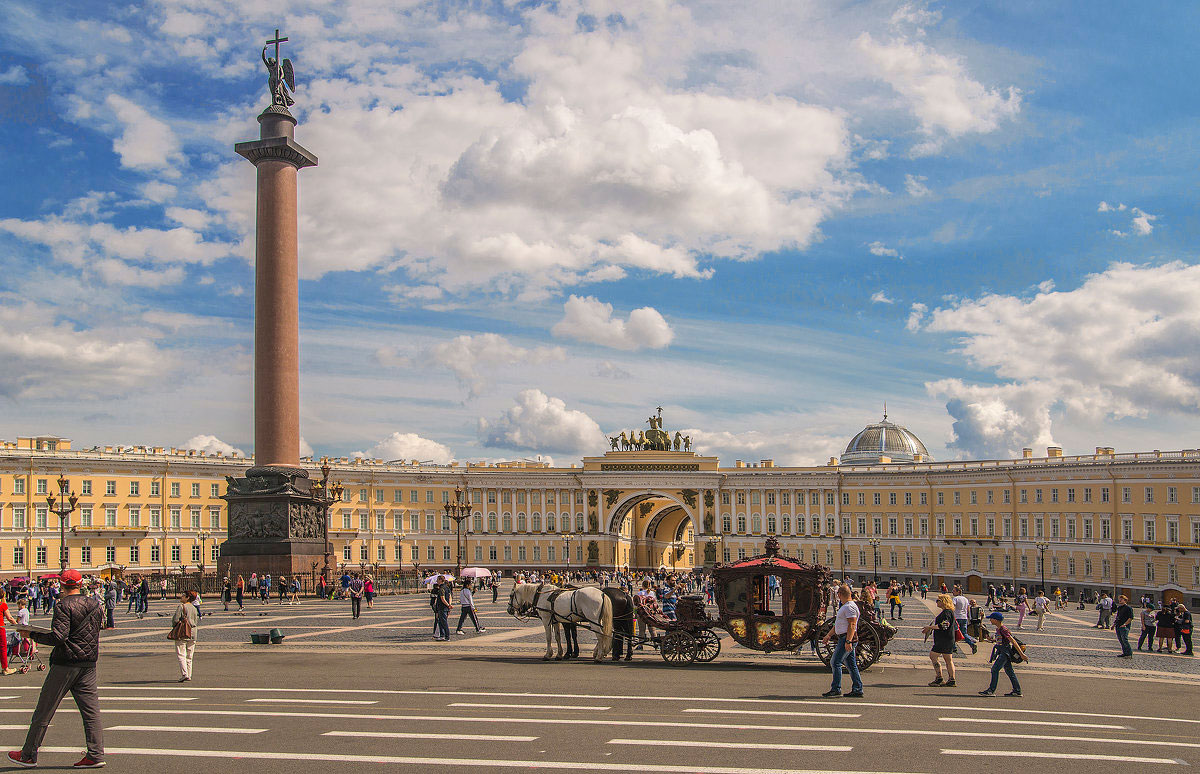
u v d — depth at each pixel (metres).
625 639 32.44
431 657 33.56
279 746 17.17
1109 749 17.52
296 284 75.44
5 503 106.31
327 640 39.84
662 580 100.75
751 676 28.02
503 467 162.50
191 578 72.44
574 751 16.78
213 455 125.44
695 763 15.91
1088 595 113.94
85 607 15.68
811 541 148.88
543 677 27.48
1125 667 34.25
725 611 30.88
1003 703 23.50
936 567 137.38
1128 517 110.00
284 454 74.06
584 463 155.38
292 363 74.56
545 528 152.50
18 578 93.25
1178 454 106.19
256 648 36.94
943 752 16.98
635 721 19.75
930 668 31.50
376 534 139.75
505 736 18.08
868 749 17.11
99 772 15.38
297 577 69.69
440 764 15.81
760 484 152.25
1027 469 124.06
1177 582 103.31
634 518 165.38
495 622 49.88
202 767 15.66
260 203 74.62
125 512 115.31
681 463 154.62
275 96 76.44
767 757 16.38
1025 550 124.69
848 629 23.78
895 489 143.00
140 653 36.09
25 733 18.80
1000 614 25.27
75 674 15.57
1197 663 36.66
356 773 15.26
